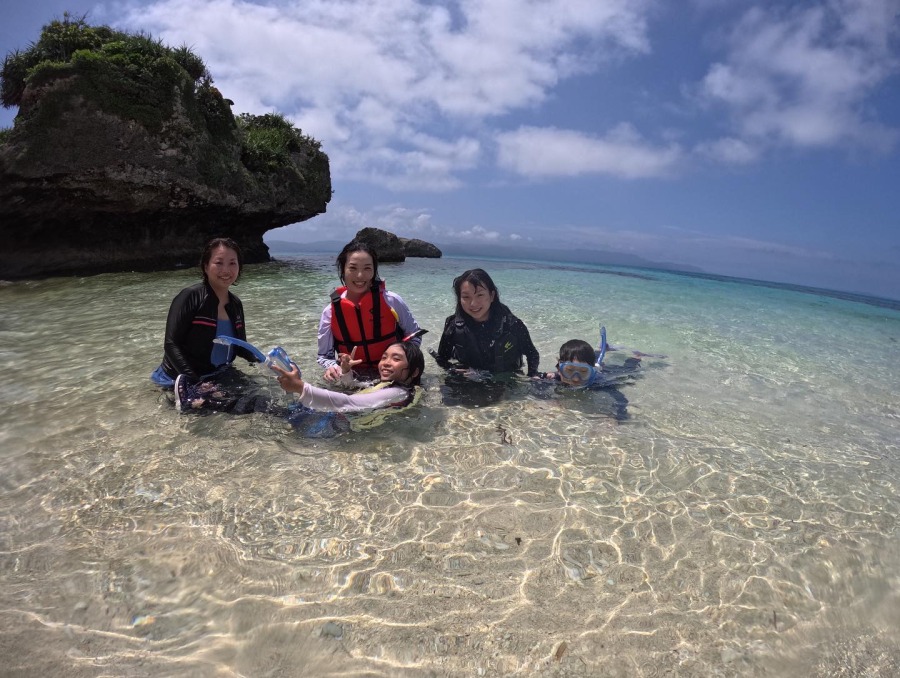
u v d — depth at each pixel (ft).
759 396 14.92
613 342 20.63
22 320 20.53
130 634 5.81
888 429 12.98
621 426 11.88
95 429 10.62
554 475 9.48
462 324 14.38
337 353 13.10
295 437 10.50
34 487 8.50
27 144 32.73
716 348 20.80
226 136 44.16
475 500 8.59
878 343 24.94
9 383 13.19
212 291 12.96
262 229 52.85
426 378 14.29
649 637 6.07
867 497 9.30
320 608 6.27
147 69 37.04
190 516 7.86
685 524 8.20
